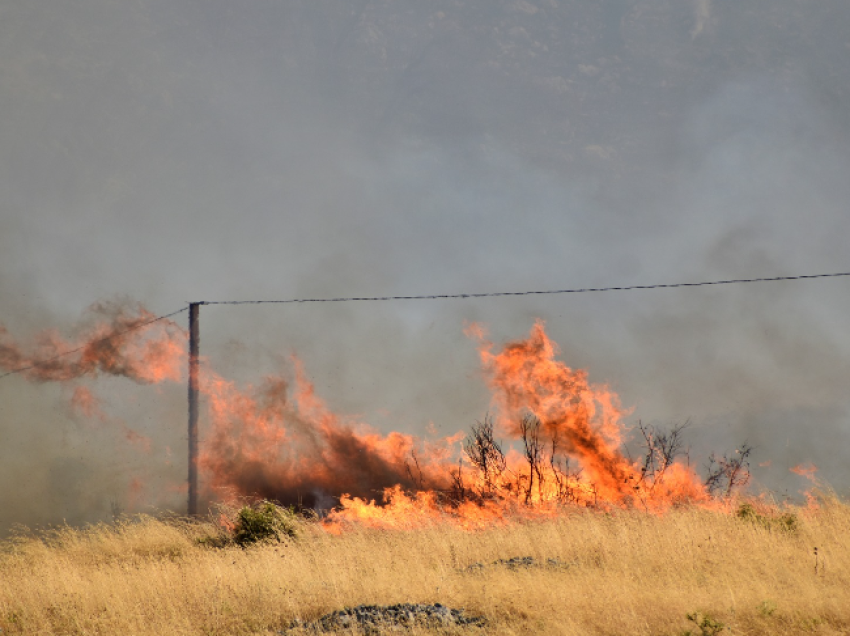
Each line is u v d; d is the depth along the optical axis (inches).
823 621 305.7
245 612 377.4
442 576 407.5
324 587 403.2
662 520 541.6
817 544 444.5
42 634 363.9
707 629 300.2
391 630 326.3
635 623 310.5
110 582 434.6
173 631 350.9
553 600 347.9
